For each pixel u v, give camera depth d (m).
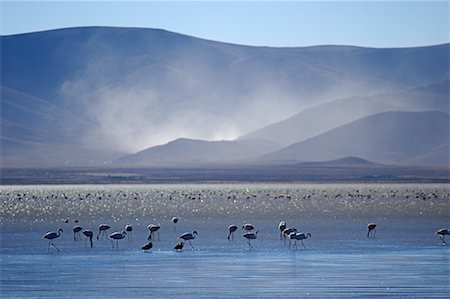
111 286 62.56
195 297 58.47
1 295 59.56
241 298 58.09
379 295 58.91
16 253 81.25
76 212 141.88
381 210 142.62
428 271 68.56
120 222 120.38
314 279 64.88
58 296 59.22
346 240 91.25
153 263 73.75
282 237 92.31
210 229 105.94
